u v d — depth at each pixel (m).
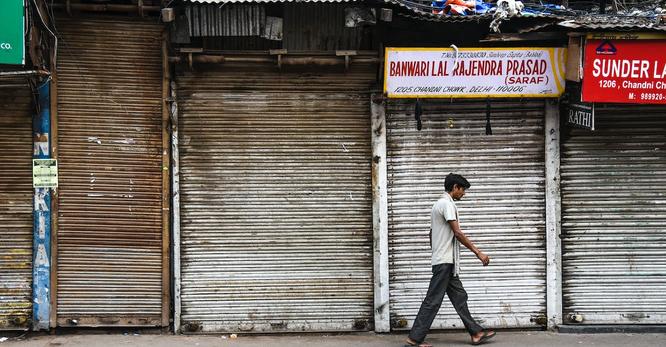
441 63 6.72
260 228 7.02
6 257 6.74
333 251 7.07
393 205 7.07
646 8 8.07
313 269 7.06
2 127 6.70
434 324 7.10
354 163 7.06
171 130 6.90
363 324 7.08
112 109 6.81
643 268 7.17
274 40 6.96
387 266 7.05
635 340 6.86
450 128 7.07
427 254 7.09
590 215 7.15
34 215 6.75
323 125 7.03
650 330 7.14
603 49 6.40
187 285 6.97
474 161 7.10
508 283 7.14
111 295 6.86
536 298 7.16
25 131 6.72
